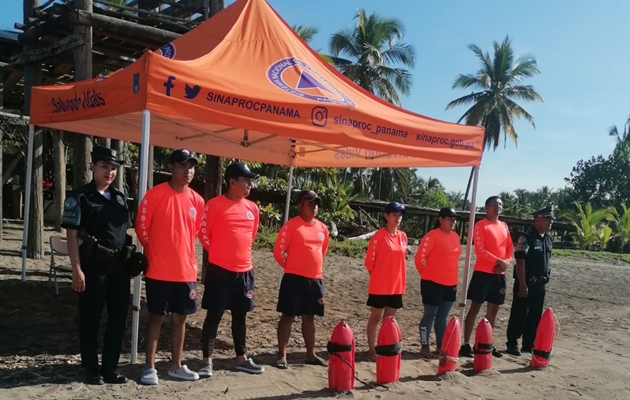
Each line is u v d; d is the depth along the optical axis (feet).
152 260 14.74
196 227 15.46
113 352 14.55
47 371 15.10
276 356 18.92
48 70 37.78
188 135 26.40
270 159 28.30
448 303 20.36
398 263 19.10
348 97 19.63
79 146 26.61
